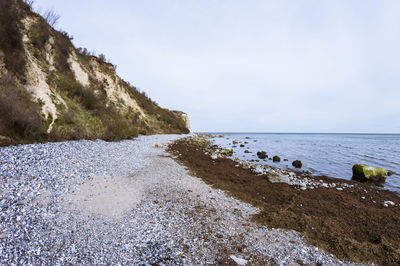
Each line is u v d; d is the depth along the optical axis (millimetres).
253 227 6059
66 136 14148
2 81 11773
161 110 52062
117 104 29328
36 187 6656
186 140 31938
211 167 14211
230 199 8289
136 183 8891
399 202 10031
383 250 5145
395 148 37312
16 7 16203
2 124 10266
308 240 5488
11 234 4410
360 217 7363
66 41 22656
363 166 14508
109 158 11938
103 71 29828
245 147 33188
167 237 5164
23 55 14570
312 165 19062
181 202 7461
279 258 4629
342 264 4602
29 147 10250
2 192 5859
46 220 5230
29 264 3766
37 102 13859
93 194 7168
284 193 9648
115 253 4387
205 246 4887
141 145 19188
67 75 19703
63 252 4250
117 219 5883
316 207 8141
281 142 50344
